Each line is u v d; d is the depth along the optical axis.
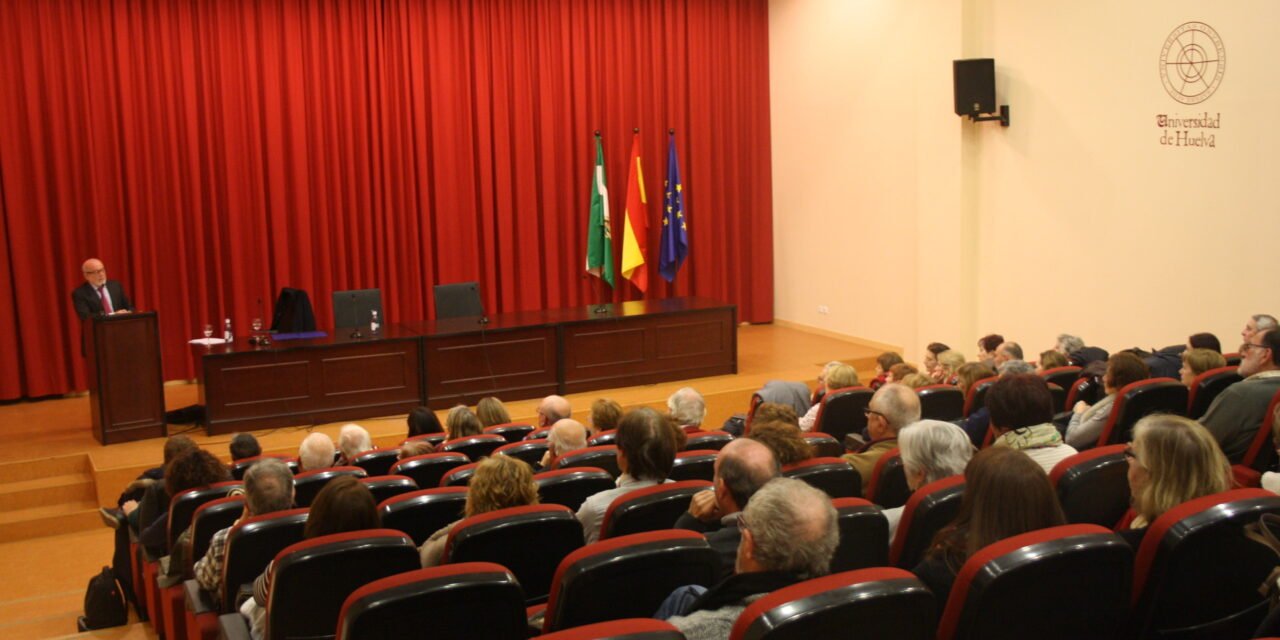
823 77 11.35
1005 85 9.16
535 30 11.24
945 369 6.29
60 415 8.98
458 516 3.55
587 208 11.66
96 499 7.29
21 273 9.47
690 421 5.20
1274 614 2.07
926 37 9.74
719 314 9.66
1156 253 7.95
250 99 10.17
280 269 10.43
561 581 2.38
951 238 9.65
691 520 3.03
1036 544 2.11
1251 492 2.32
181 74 9.91
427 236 10.99
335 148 10.55
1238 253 7.34
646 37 11.66
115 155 9.75
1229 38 7.27
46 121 9.52
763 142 12.27
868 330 11.03
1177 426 2.54
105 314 7.69
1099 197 8.37
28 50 9.35
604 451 4.13
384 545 2.83
